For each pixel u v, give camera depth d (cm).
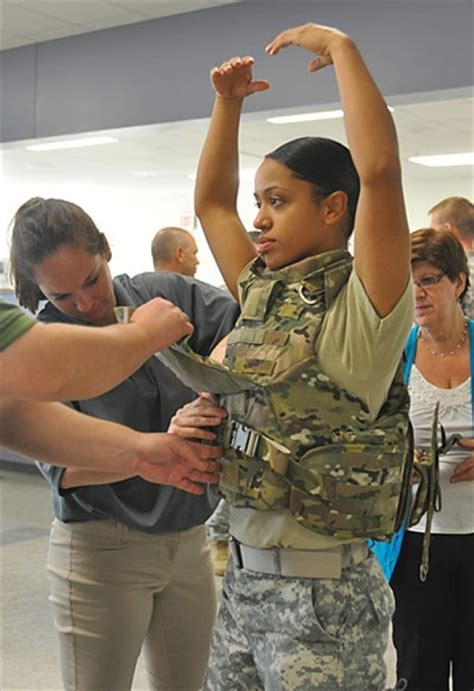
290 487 115
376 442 115
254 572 121
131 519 172
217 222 145
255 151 908
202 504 181
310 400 115
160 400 173
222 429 125
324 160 121
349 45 117
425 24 471
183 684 189
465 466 205
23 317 105
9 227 167
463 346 217
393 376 118
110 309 162
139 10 573
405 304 111
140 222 1385
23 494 638
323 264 120
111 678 177
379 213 109
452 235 215
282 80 525
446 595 211
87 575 175
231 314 176
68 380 104
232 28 547
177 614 185
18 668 322
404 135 860
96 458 140
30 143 678
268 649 119
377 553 212
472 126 809
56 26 613
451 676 217
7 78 675
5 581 424
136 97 599
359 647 118
